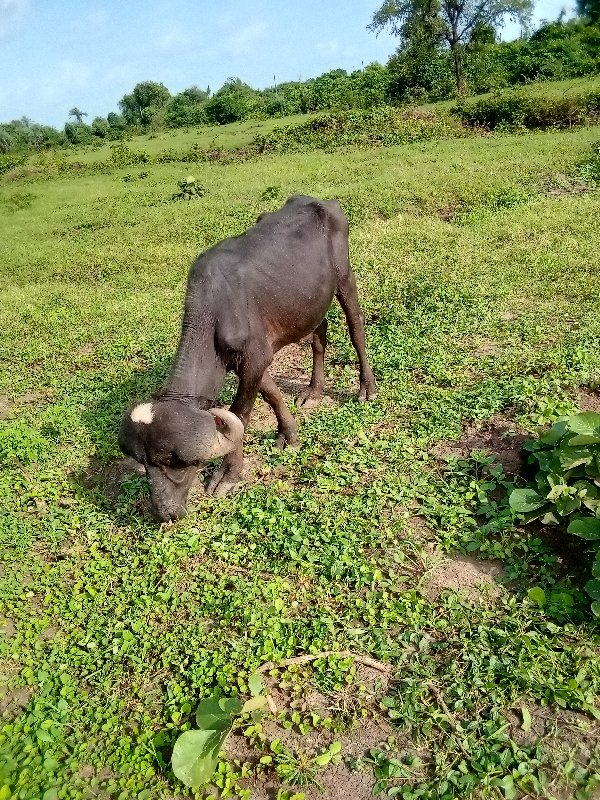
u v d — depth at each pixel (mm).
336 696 3988
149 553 5270
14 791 3627
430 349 8117
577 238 11492
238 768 3701
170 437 4910
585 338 7812
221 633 4473
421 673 4031
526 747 3590
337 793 3525
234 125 47594
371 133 29359
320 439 6617
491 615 4355
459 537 5035
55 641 4594
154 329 9844
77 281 13031
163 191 22703
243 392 5945
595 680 3846
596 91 26016
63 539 5641
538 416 6109
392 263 11234
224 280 5668
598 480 4820
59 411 7562
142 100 82188
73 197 24609
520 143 21750
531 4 42656
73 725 4000
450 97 38250
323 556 4961
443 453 6125
